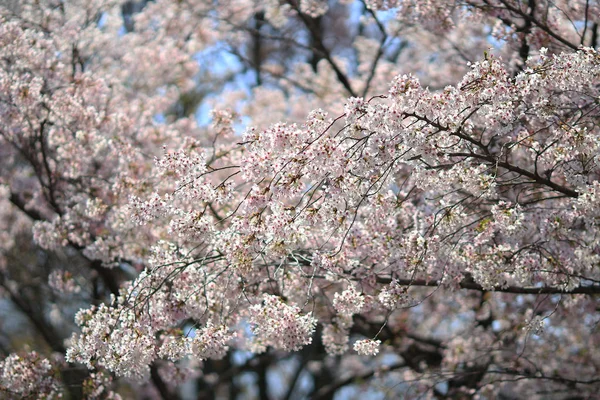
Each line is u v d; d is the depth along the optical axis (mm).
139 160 9500
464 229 6980
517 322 10273
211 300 6980
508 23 8906
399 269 6816
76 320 6793
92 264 10094
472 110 6098
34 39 9766
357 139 5773
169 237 8617
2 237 13406
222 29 13844
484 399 10531
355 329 11125
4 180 11539
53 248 9453
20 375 7750
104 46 12469
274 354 14812
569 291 7293
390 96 5645
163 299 6891
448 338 11680
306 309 8555
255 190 5949
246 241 5977
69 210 9477
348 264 6922
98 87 9891
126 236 8891
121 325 6387
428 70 12750
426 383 10930
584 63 5805
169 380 9781
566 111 7320
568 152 6176
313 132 5844
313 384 18062
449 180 6215
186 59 13117
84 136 9367
